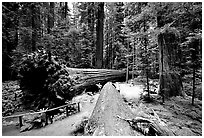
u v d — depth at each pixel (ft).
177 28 17.75
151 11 18.34
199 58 16.10
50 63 20.61
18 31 25.38
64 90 19.70
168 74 20.21
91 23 55.62
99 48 38.47
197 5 15.28
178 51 20.22
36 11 25.35
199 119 12.50
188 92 21.66
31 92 21.15
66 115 17.02
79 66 47.75
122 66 59.26
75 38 37.22
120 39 60.49
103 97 12.14
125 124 8.31
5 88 27.66
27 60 21.04
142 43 20.71
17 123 15.81
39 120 14.93
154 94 22.25
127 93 24.53
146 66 19.51
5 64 34.37
